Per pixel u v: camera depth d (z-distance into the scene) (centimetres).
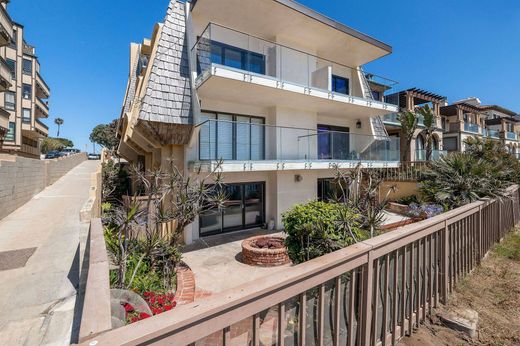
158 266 524
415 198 1155
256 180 1012
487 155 1134
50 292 446
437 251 312
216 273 598
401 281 252
